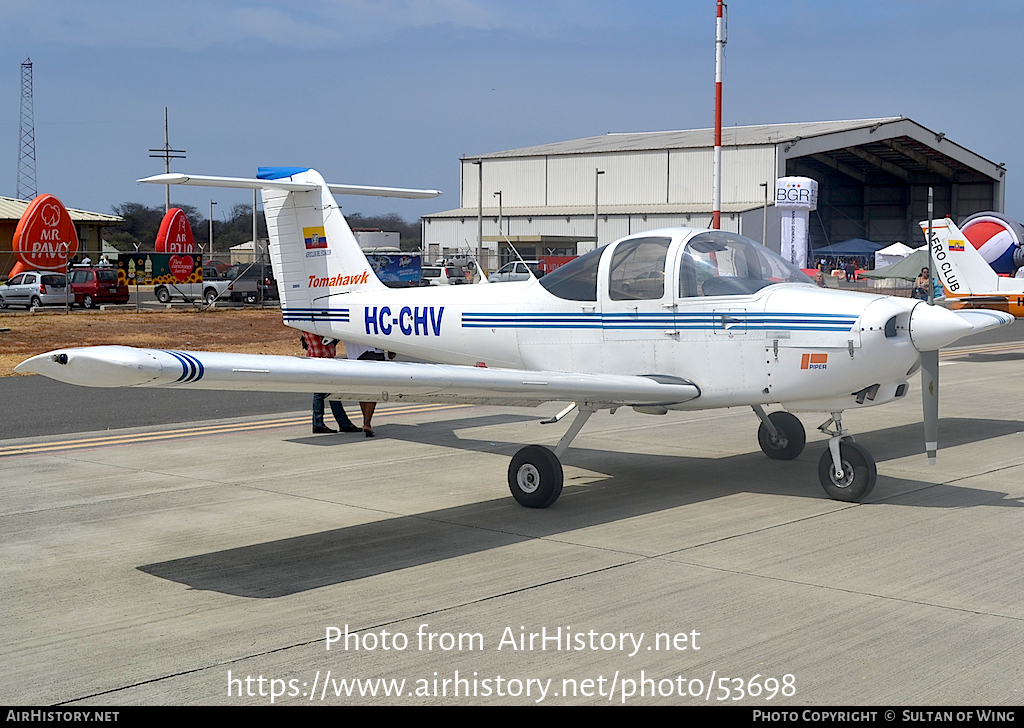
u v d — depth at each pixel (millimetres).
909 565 5074
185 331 23188
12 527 6012
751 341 6414
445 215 63500
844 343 6043
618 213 57719
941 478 7355
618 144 63000
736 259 6703
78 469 7867
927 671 3701
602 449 8656
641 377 6770
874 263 56656
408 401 6242
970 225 24859
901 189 75438
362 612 4426
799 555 5262
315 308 9078
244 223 85062
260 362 4938
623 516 6199
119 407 11586
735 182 55969
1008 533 5715
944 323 5965
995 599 4527
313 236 9016
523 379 5898
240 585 4844
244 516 6281
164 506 6562
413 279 37969
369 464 8070
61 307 30688
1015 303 16844
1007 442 9016
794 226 43531
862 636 4059
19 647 4027
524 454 6457
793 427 7969
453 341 8086
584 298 7207
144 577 4988
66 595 4703
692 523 5996
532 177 62219
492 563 5180
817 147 56812
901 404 11617
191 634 4164
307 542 5645
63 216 30359
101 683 3662
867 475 6406
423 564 5180
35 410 11312
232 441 9234
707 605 4457
